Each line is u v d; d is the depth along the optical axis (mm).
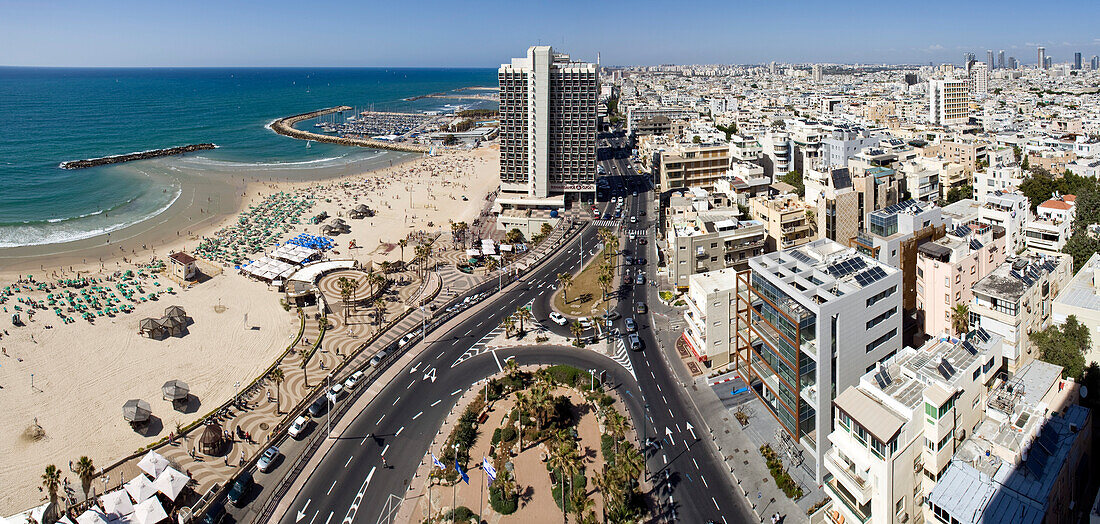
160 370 164250
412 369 160875
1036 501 82938
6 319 190625
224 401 150250
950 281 138250
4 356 169625
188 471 125438
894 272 119625
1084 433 98125
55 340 178875
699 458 124625
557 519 110562
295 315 195250
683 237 191000
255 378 159625
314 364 164375
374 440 133625
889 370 101375
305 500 117312
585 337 174500
